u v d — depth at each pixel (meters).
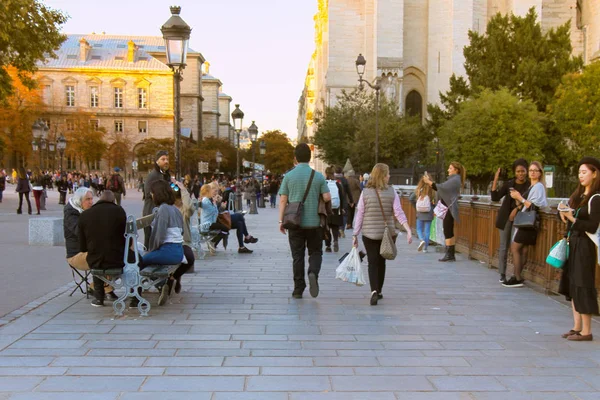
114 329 6.18
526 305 7.63
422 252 13.36
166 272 6.93
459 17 49.97
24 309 7.01
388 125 36.72
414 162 35.50
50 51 26.55
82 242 6.97
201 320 6.61
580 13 52.50
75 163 87.88
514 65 33.34
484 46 34.53
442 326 6.47
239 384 4.53
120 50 95.69
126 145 87.62
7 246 13.12
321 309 7.27
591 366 5.08
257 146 101.81
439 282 9.34
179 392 4.34
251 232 18.89
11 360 5.09
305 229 7.76
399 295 8.24
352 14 52.25
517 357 5.33
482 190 33.78
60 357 5.18
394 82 48.41
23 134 69.00
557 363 5.16
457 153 31.11
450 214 11.71
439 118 36.09
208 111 130.50
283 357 5.25
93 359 5.13
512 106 29.83
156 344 5.62
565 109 29.19
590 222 5.68
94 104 91.06
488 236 11.09
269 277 9.66
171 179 9.48
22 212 25.41
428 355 5.36
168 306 7.36
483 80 33.31
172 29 12.23
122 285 7.07
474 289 8.74
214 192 14.07
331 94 52.34
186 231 9.46
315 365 5.02
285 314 6.96
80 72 90.12
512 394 4.37
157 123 92.12
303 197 7.70
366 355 5.34
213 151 85.75
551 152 32.47
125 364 5.00
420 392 4.39
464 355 5.38
